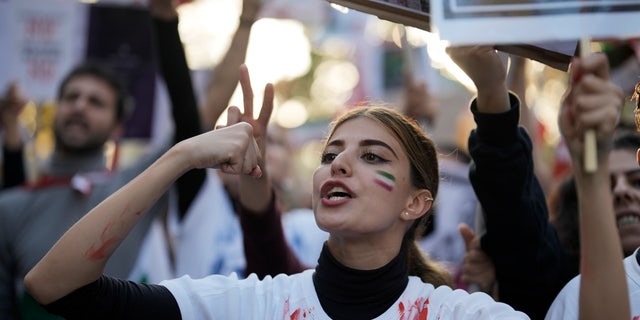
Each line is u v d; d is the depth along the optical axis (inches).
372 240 93.0
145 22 197.0
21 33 195.3
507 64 106.7
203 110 176.4
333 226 91.1
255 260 118.1
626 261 96.7
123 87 166.6
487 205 107.0
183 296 93.2
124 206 87.1
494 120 102.3
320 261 94.5
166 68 152.3
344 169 93.4
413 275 105.7
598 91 73.4
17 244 151.0
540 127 285.7
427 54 223.9
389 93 270.8
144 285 93.4
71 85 161.0
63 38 196.1
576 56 90.9
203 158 88.7
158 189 88.2
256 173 91.7
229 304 94.0
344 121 99.4
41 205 153.6
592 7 75.3
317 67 554.9
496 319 86.4
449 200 194.9
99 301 88.4
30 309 148.6
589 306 77.8
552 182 202.7
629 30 74.9
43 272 86.3
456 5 75.9
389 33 277.6
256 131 103.5
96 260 86.4
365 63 274.5
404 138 97.0
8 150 192.9
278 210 118.1
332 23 276.1
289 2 260.2
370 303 91.1
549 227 114.3
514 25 75.5
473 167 108.1
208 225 159.2
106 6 196.7
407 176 96.0
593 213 77.1
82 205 152.9
